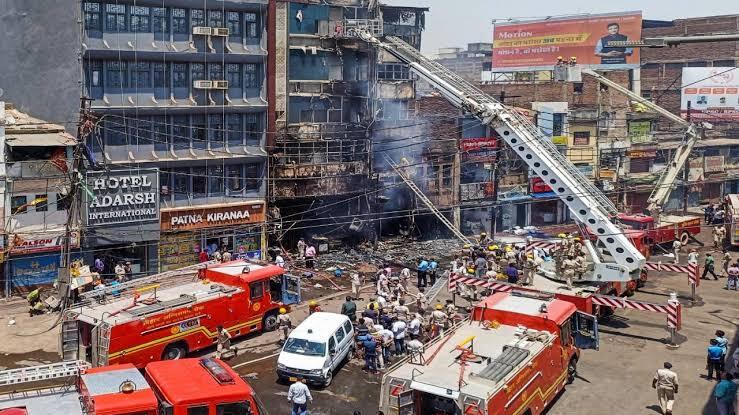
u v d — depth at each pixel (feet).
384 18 202.90
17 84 128.47
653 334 104.12
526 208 187.32
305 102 165.17
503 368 64.03
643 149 211.61
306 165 148.56
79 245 119.03
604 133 205.98
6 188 112.98
